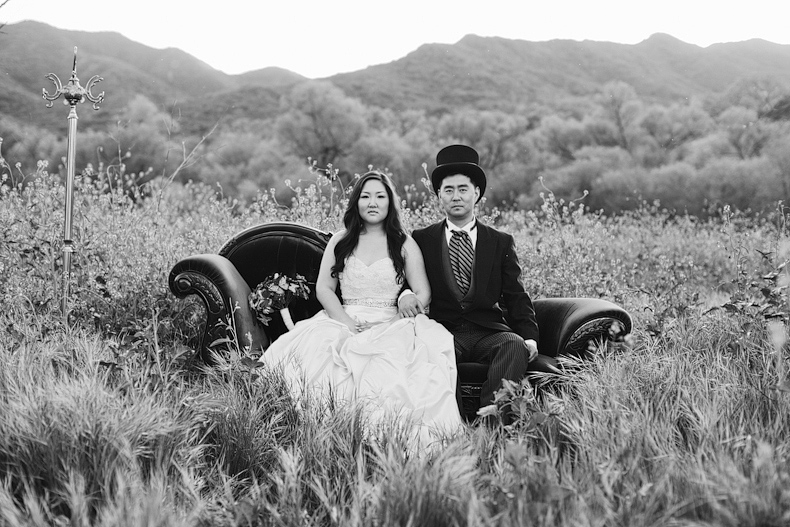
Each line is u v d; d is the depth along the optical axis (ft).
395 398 11.52
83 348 11.48
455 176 14.34
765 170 90.58
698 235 35.68
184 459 8.42
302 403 10.56
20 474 7.61
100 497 7.36
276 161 99.09
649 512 6.74
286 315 14.42
